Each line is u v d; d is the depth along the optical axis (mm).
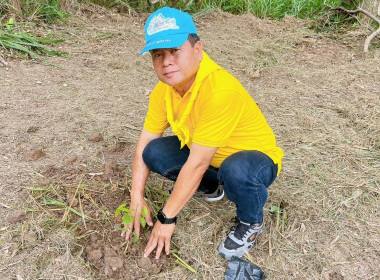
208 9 6086
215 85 1740
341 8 5562
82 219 2268
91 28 5078
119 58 4430
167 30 1625
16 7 4836
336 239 2227
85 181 2529
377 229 2287
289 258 2119
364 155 2916
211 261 2086
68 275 1955
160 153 2115
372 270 2061
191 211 2361
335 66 4527
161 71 1718
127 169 2682
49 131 3031
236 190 1906
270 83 4094
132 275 1992
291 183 2621
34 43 4344
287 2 6562
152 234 2010
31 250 2055
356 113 3471
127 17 5633
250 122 1908
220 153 1989
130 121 3271
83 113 3318
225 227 2270
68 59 4320
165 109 2025
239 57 4684
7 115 3191
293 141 3070
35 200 2352
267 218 2334
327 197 2518
